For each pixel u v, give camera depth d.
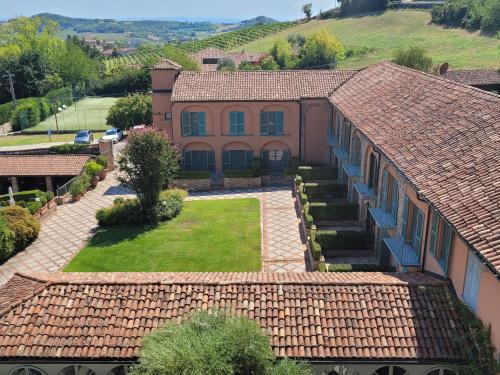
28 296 16.31
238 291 16.55
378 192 26.78
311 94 43.53
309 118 44.28
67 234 34.19
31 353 14.64
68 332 15.24
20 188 45.62
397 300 15.95
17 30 117.00
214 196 41.44
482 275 14.09
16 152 54.31
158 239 32.56
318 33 93.69
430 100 25.28
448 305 15.70
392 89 30.88
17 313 15.78
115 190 43.97
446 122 21.69
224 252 30.03
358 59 94.62
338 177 40.94
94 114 84.56
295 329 15.13
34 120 76.31
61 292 16.56
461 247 15.77
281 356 14.34
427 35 104.19
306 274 18.70
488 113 20.00
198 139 44.88
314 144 45.06
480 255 12.93
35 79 96.06
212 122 44.50
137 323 15.51
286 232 32.75
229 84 44.94
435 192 16.86
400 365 14.48
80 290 16.64
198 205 39.16
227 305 16.00
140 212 35.41
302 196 35.59
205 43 152.25
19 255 31.00
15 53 106.69
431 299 15.95
